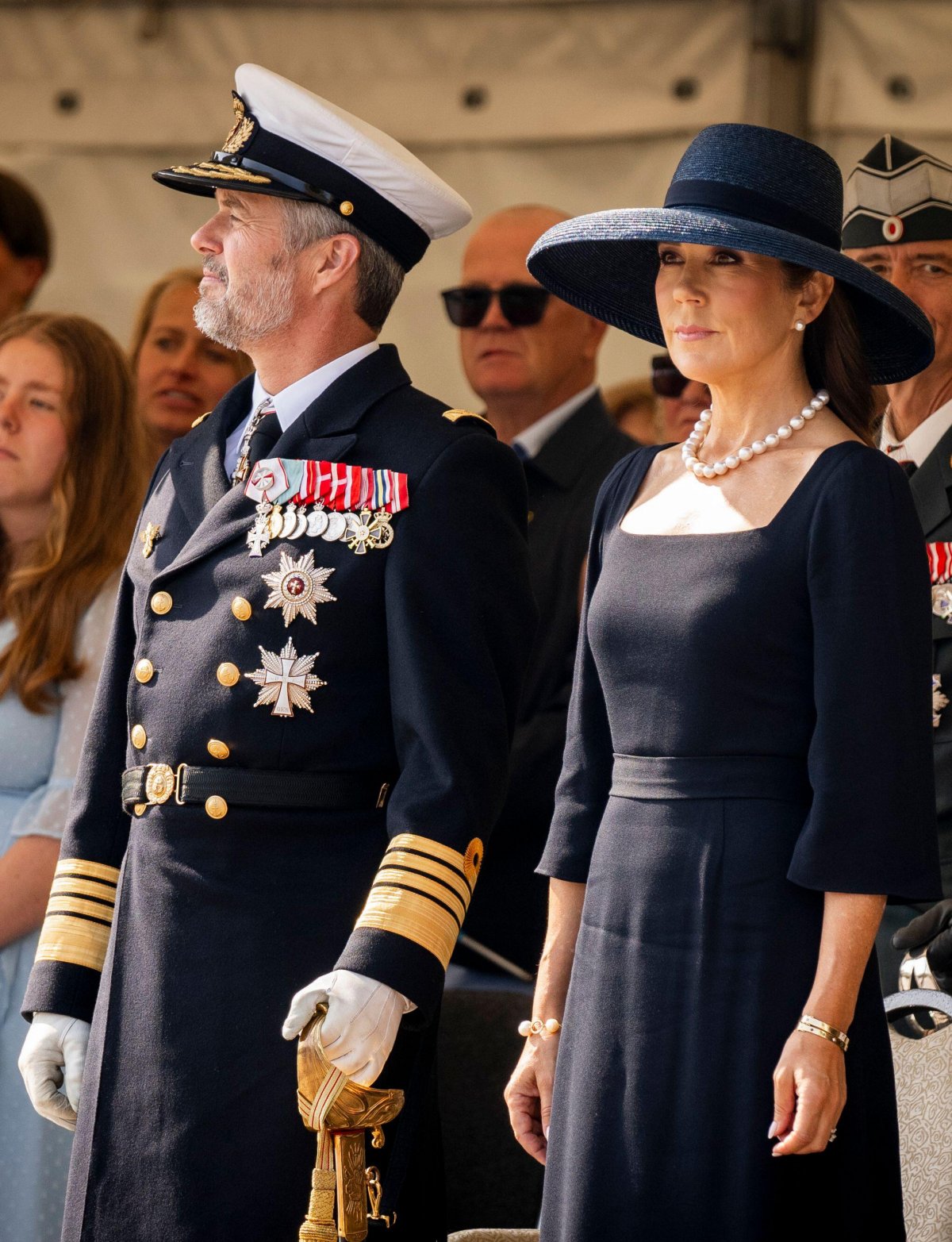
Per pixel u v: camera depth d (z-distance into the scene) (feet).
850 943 27.61
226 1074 31.53
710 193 30.60
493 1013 44.09
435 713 31.78
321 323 34.73
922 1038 34.40
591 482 55.62
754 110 61.26
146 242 67.31
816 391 30.99
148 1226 31.42
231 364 60.64
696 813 28.71
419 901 30.81
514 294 56.44
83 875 35.29
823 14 60.80
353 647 32.63
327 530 32.99
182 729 32.89
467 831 31.45
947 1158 33.55
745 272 29.84
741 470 30.04
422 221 35.55
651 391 62.18
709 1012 28.04
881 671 27.89
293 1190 31.24
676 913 28.50
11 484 46.75
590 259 33.32
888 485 28.66
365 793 32.83
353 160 34.58
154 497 36.27
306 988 30.19
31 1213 43.27
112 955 33.27
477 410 64.28
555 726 51.08
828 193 31.01
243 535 33.45
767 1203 27.48
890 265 43.04
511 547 33.65
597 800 31.81
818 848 27.58
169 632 33.73
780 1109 27.20
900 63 60.34
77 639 45.27
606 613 30.37
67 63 67.82
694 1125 27.89
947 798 39.55
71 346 47.34
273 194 34.22
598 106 62.95
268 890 32.14
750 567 28.81
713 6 61.87
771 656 28.63
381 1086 32.04
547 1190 29.91
